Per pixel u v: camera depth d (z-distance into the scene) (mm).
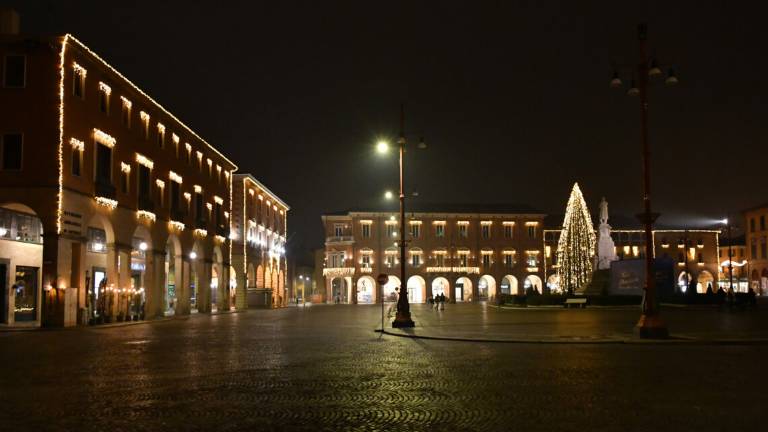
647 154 25016
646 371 15461
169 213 52062
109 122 42250
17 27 38469
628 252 114875
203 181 61375
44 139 36188
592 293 61469
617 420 9852
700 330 28344
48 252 35781
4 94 36312
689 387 12945
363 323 40531
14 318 39094
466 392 12508
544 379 14203
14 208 39094
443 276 109000
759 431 9102
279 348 22516
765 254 99812
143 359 18859
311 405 11195
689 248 116125
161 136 51406
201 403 11422
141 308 49281
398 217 109562
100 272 45062
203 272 60688
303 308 78875
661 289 56312
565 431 9148
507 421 9820
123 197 44062
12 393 12547
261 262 86312
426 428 9375
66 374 15422
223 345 23906
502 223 111625
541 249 111812
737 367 16203
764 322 34344
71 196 37250
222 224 67312
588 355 19438
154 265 49281
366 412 10570
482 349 21703
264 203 89750
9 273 38781
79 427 9492
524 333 28000
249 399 11820
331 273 108938
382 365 17094
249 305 77625
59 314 36031
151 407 11055
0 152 36125
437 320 40250
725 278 116562
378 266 108438
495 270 110750
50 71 36531
